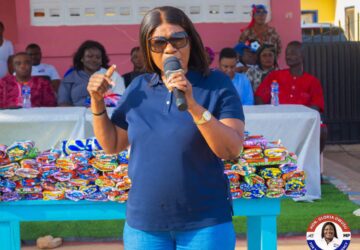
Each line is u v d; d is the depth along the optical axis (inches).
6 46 485.7
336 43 524.4
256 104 381.7
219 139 129.4
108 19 505.7
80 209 194.2
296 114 319.6
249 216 203.9
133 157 142.7
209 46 510.9
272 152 189.3
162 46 136.3
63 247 267.9
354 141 531.8
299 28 513.3
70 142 197.2
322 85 524.1
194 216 138.4
